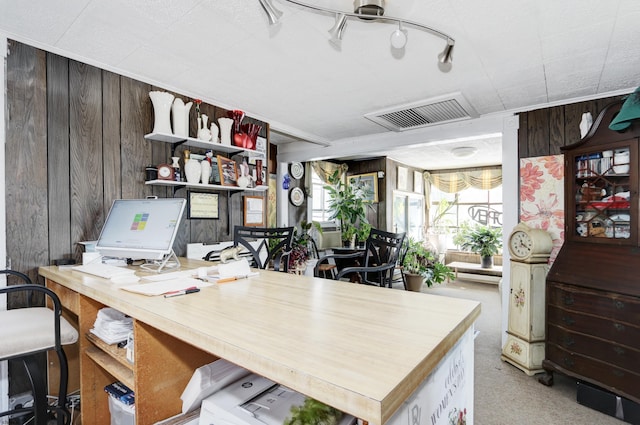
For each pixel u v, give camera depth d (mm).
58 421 1351
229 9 1552
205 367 950
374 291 1171
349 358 599
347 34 1750
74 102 2016
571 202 2303
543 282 2531
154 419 986
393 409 485
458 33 1721
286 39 1811
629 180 1950
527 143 2896
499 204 6789
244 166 2857
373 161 6125
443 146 5004
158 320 865
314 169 5434
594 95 2582
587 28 1671
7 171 1759
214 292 1145
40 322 1353
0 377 1740
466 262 6855
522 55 1966
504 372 2506
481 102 2779
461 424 926
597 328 1960
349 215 5418
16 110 1789
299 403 826
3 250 1740
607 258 2018
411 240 5246
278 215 4645
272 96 2680
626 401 1839
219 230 2826
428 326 782
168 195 2479
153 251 1586
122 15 1599
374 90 2541
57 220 1933
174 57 2021
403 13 1546
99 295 1165
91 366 1374
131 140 2277
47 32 1742
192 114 2643
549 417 1913
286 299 1046
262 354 615
